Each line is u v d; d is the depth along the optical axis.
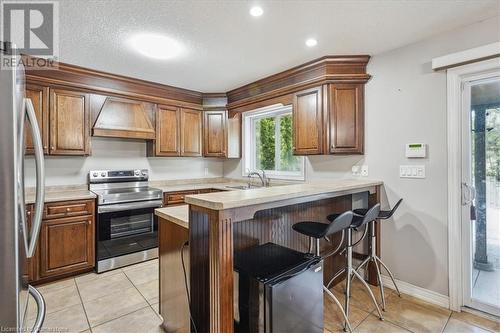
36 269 2.57
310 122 2.91
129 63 2.87
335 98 2.74
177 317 1.77
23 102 1.06
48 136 2.85
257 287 1.44
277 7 1.86
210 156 4.18
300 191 1.74
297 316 1.54
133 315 2.12
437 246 2.28
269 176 3.97
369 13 1.94
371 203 2.60
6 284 0.93
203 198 1.46
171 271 1.84
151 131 3.61
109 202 2.98
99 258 2.90
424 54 2.34
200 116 4.17
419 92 2.36
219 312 1.36
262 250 1.84
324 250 2.53
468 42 2.11
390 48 2.51
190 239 1.60
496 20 1.98
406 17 1.99
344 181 2.55
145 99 3.59
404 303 2.28
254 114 4.15
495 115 2.07
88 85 3.11
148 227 3.31
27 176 2.98
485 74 2.05
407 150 2.42
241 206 1.41
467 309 2.16
